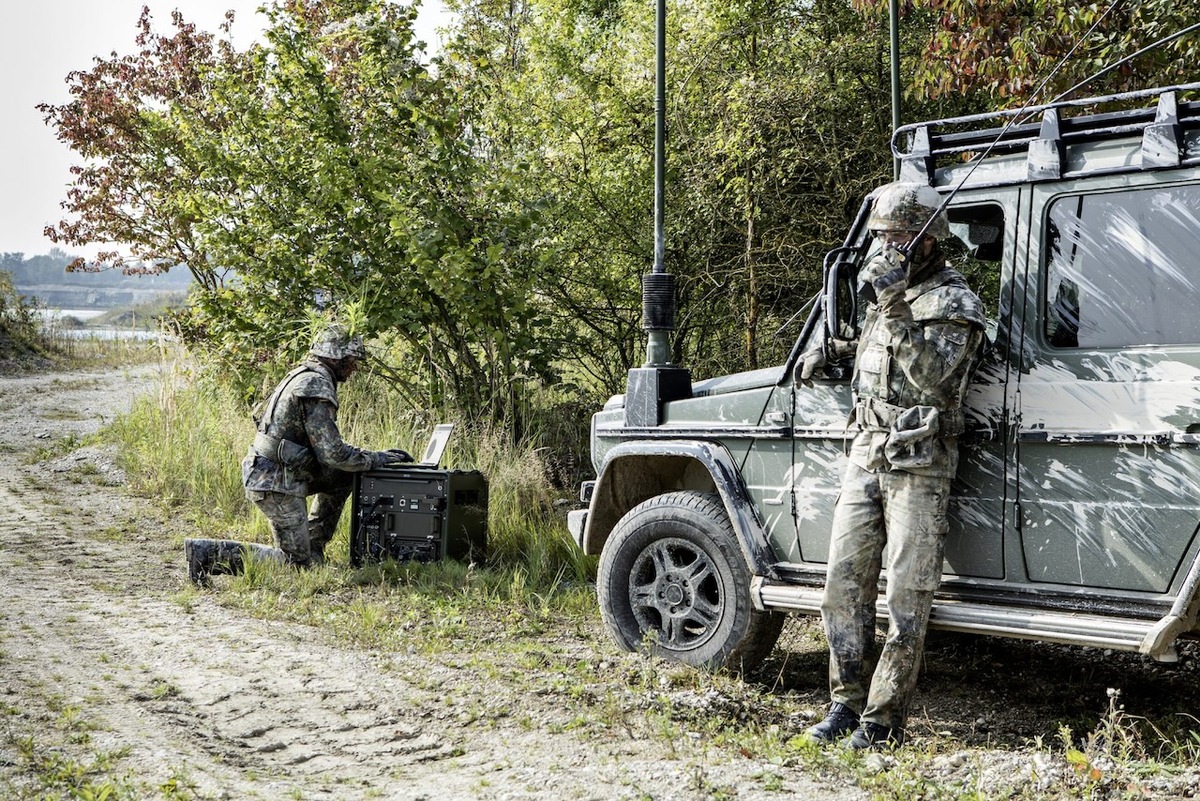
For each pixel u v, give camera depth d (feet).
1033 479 13.50
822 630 19.76
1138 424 12.78
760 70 32.65
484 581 22.76
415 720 14.76
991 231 15.35
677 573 17.13
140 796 11.68
